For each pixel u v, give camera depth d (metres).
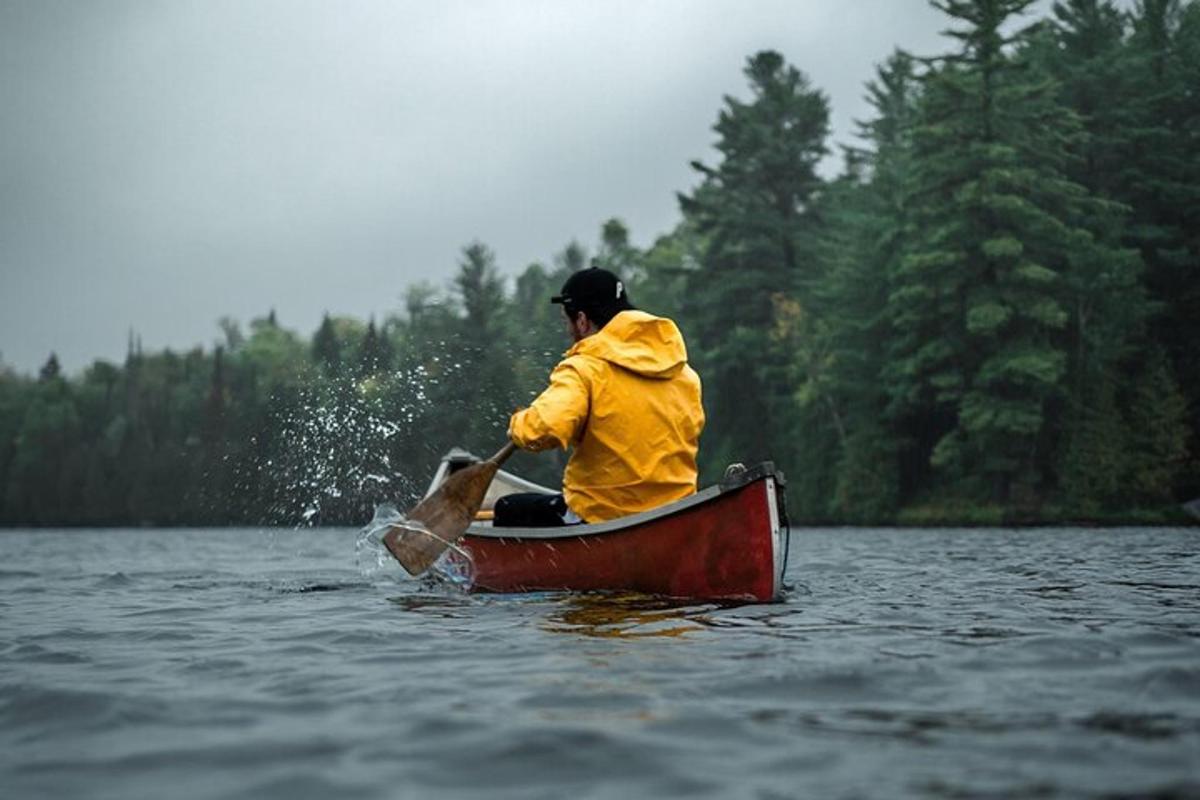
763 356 47.06
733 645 3.97
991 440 35.25
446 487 6.11
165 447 78.75
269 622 5.10
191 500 73.56
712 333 49.97
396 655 3.95
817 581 7.23
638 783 2.25
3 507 84.44
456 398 32.06
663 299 53.53
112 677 3.60
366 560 11.38
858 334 41.03
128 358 98.25
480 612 5.24
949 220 36.97
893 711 2.87
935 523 36.28
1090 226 37.69
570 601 5.65
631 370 5.87
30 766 2.45
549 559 6.04
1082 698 3.01
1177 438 34.72
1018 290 34.97
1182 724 2.68
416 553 6.14
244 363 86.81
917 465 40.31
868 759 2.40
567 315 6.27
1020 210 34.72
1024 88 35.88
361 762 2.43
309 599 6.24
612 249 62.75
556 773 2.32
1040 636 4.15
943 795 2.14
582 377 5.82
